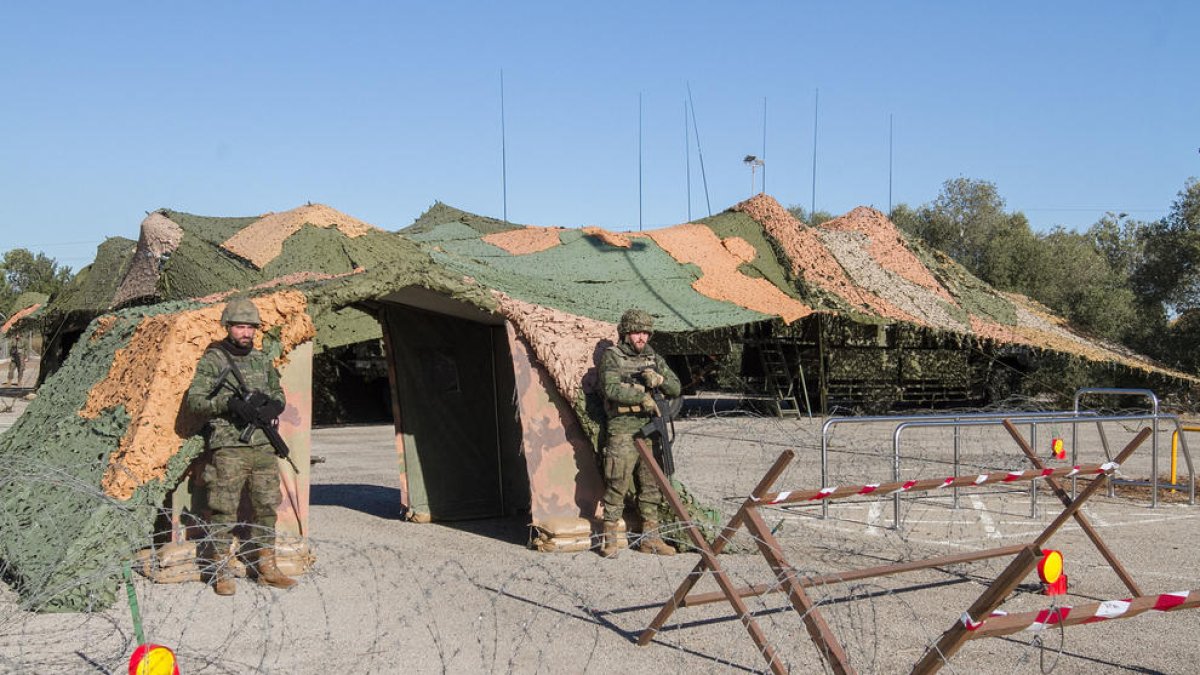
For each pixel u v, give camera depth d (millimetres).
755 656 5309
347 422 22141
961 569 7547
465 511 9727
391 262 8266
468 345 10078
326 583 6945
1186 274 31000
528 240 19734
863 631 5816
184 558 6895
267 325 7250
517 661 5188
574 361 8383
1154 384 23984
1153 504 10742
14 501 6930
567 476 8344
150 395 6754
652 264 19562
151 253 16281
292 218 15617
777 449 15828
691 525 4988
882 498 11172
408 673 4977
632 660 5227
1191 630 5977
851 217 24672
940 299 22250
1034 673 5121
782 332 21922
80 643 5367
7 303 58281
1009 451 15742
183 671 4934
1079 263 40781
